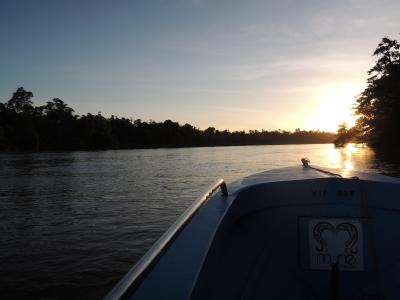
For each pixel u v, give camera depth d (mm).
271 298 3105
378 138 67625
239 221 3625
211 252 2260
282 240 3791
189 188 30000
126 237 15117
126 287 1271
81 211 20969
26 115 137250
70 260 12484
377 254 3635
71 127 147750
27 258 12781
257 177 4508
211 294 2139
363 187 3855
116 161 74250
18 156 97688
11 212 21125
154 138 185875
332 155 75312
